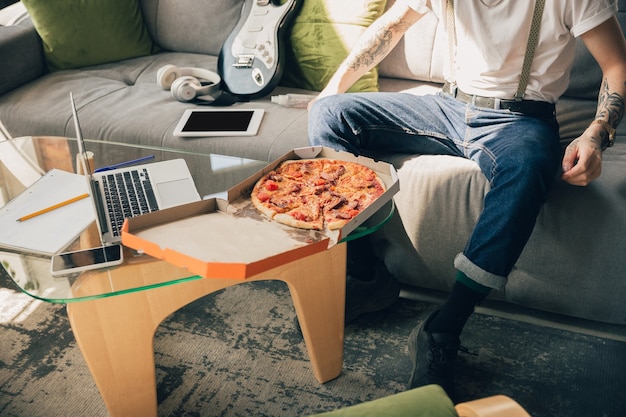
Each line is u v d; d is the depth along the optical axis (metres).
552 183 1.67
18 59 2.44
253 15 2.39
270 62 2.30
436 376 1.59
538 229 1.76
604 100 1.71
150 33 2.74
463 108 1.90
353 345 1.80
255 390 1.66
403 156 1.94
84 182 1.59
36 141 1.86
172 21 2.66
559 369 1.70
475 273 1.56
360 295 1.83
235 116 2.13
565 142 1.92
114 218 1.42
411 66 2.34
